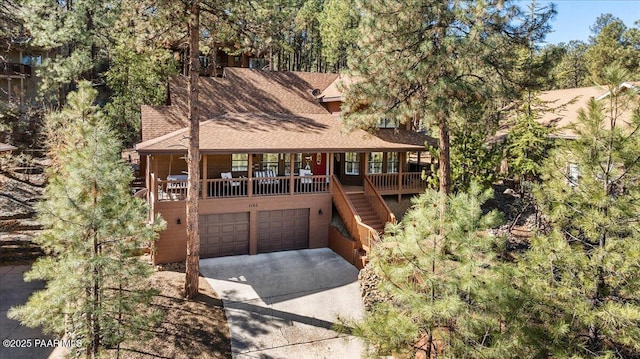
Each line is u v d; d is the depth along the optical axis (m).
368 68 15.69
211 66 33.25
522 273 7.41
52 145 20.72
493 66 14.96
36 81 31.59
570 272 7.60
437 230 6.93
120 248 8.40
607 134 7.34
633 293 7.08
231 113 21.27
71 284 7.77
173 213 16.05
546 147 19.80
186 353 10.77
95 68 33.94
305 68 50.31
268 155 20.45
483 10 14.01
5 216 17.47
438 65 14.47
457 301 6.27
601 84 8.28
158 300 12.96
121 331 8.42
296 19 40.72
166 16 12.59
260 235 17.80
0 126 23.78
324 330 12.20
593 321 6.87
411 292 6.81
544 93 26.97
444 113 14.48
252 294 13.97
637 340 6.61
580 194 7.57
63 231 7.85
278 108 23.20
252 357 10.90
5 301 12.20
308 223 18.50
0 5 18.84
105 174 8.14
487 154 18.66
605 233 7.46
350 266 16.52
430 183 19.05
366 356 6.89
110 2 24.00
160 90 28.81
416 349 7.04
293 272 15.84
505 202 20.52
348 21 37.69
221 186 18.22
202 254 16.84
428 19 14.88
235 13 13.05
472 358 6.54
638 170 7.12
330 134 19.80
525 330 6.83
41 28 21.11
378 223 18.27
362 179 20.55
